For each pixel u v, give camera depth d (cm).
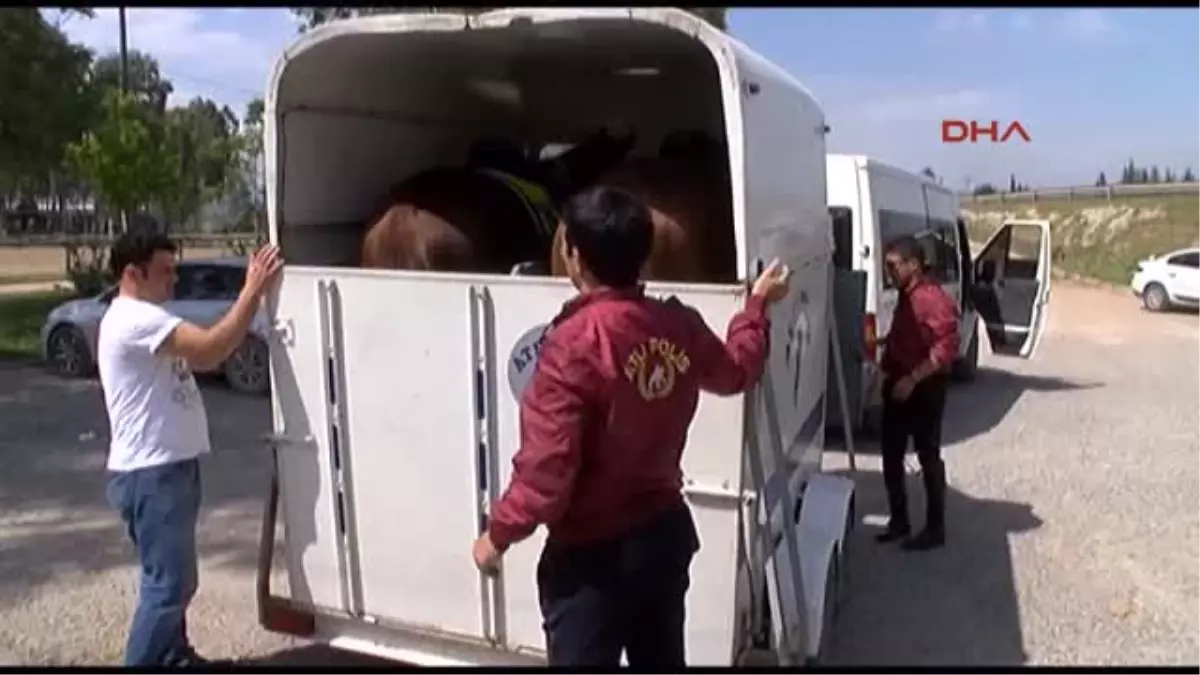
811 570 457
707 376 306
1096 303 2769
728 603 350
